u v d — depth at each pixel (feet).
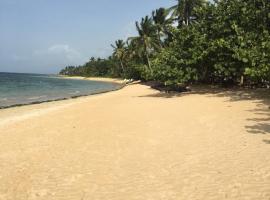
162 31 195.21
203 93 102.83
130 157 36.01
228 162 31.89
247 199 23.57
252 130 44.70
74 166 33.99
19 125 60.44
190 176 28.96
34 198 26.30
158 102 88.43
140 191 26.48
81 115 70.44
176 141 41.68
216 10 101.50
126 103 91.56
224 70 94.89
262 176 27.63
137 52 219.82
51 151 40.34
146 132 48.37
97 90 199.11
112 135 47.62
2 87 217.15
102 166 33.47
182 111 67.00
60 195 26.66
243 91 96.27
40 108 92.38
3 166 35.01
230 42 92.02
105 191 26.99
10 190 28.22
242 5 94.48
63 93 172.45
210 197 24.36
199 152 36.04
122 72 371.97
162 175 29.76
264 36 83.41
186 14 149.28
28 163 35.73
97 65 490.49
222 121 52.60
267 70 73.31
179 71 101.14
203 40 99.66
